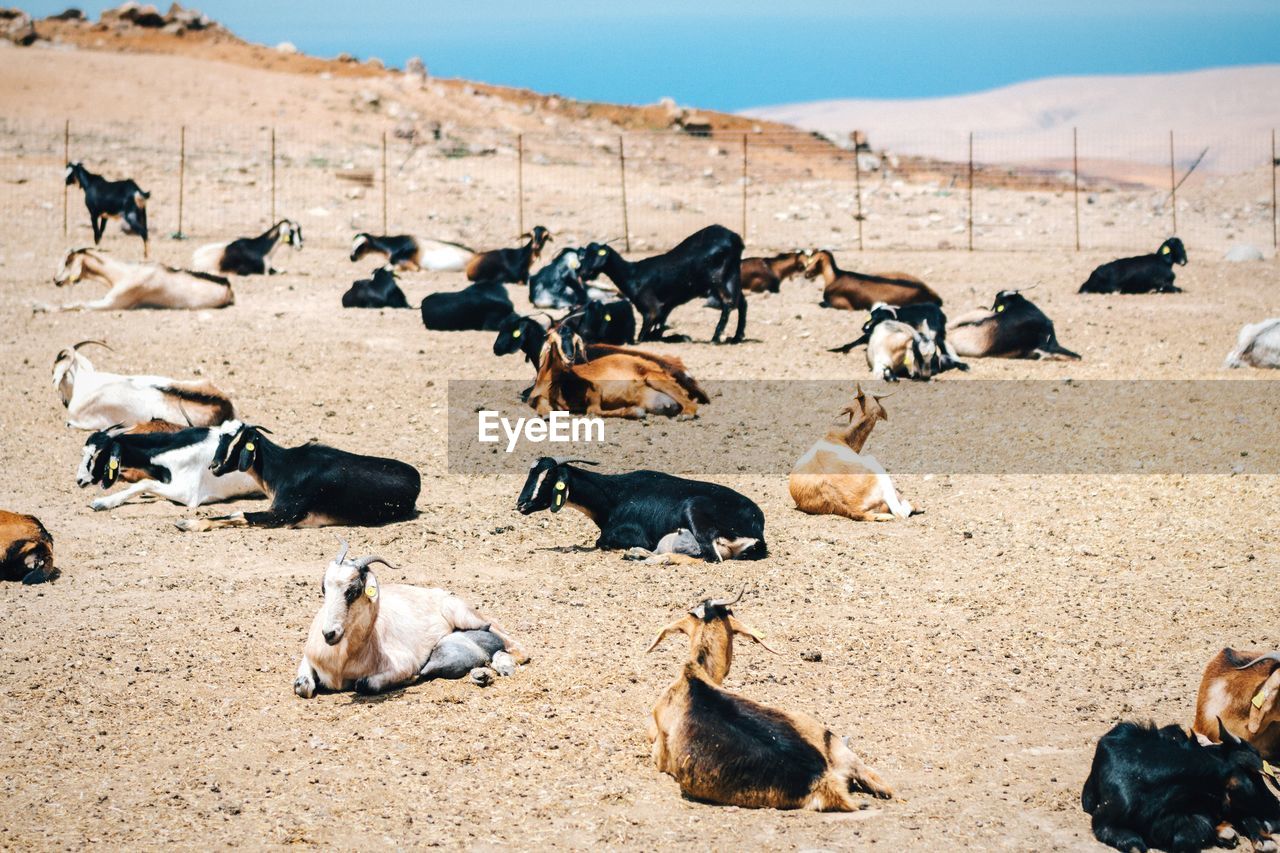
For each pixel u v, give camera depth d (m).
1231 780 7.00
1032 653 9.84
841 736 8.31
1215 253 31.41
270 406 17.50
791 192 41.41
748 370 19.81
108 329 21.53
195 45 63.72
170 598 10.80
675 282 21.39
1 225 30.97
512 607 10.56
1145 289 25.98
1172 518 13.14
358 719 8.59
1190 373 19.53
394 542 12.38
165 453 13.70
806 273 25.23
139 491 13.64
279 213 33.91
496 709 8.74
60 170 37.44
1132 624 10.41
